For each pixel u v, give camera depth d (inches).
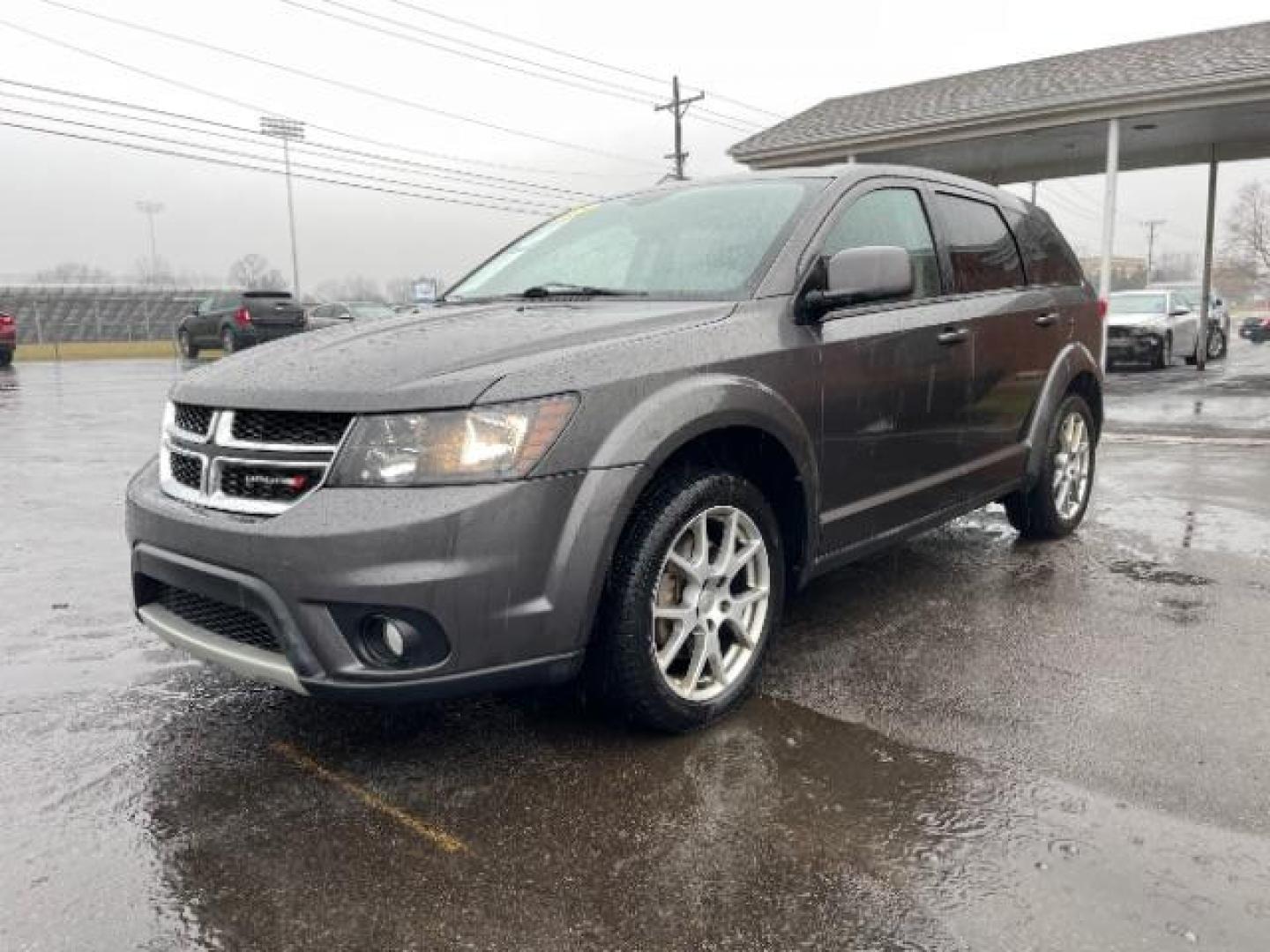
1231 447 319.0
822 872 84.8
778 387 120.0
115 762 107.4
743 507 116.4
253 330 935.7
